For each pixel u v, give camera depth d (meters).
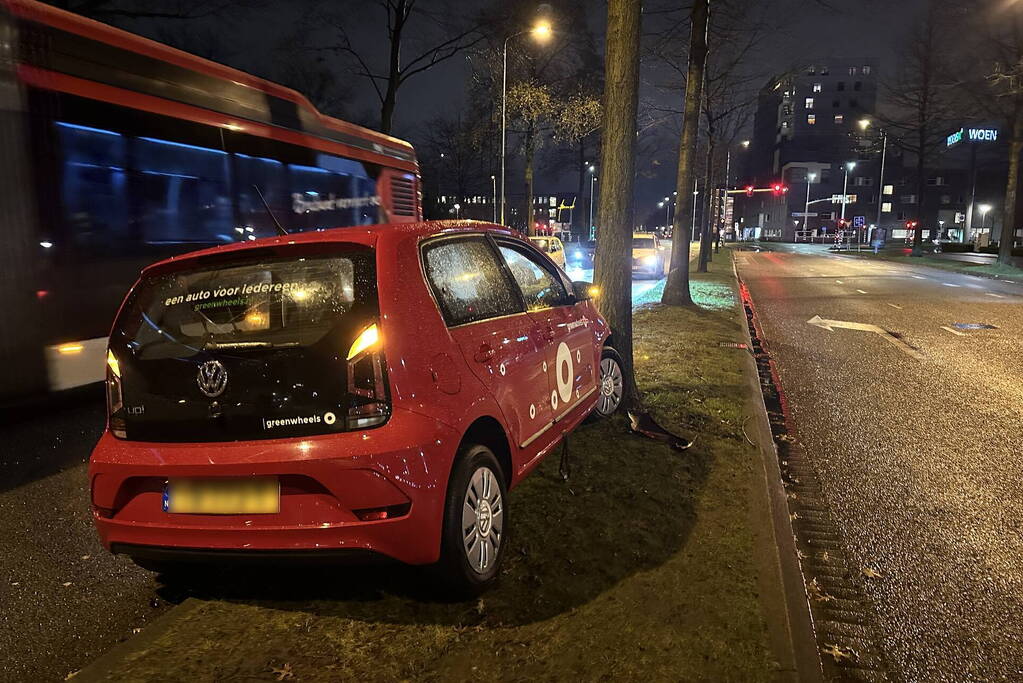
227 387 2.91
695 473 4.98
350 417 2.83
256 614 3.16
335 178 9.73
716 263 36.19
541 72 33.03
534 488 4.62
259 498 2.85
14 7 5.63
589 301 5.47
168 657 2.82
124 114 6.49
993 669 3.02
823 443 6.21
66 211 6.05
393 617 3.12
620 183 6.39
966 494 4.97
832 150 99.62
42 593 3.56
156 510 2.98
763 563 3.63
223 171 7.59
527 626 3.04
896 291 21.44
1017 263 35.00
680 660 2.79
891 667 3.04
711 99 26.97
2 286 5.61
